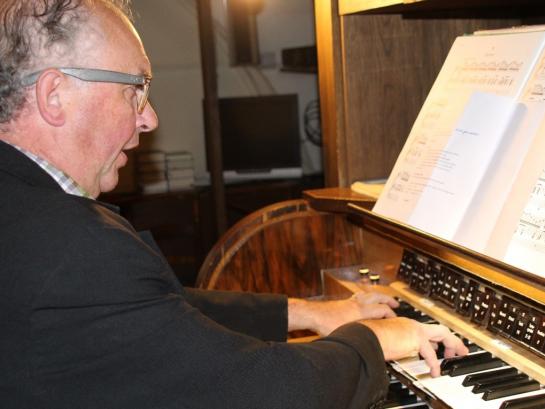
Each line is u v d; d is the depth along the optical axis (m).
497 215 1.09
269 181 4.31
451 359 1.14
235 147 4.33
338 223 1.80
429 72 1.81
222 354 0.89
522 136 1.11
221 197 3.76
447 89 1.33
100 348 0.87
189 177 4.14
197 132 4.42
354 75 1.76
